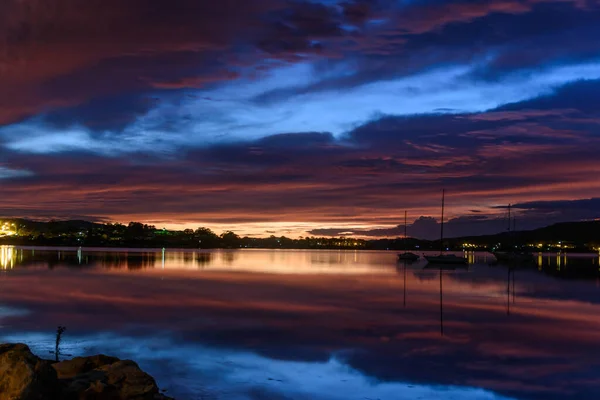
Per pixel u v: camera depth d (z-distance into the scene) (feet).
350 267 336.08
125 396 44.09
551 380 61.98
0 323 92.68
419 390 57.62
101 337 81.51
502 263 460.14
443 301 141.79
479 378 62.39
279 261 435.12
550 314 117.60
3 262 320.50
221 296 146.00
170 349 74.08
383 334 88.79
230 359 68.85
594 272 311.68
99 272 244.22
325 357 71.15
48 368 41.81
